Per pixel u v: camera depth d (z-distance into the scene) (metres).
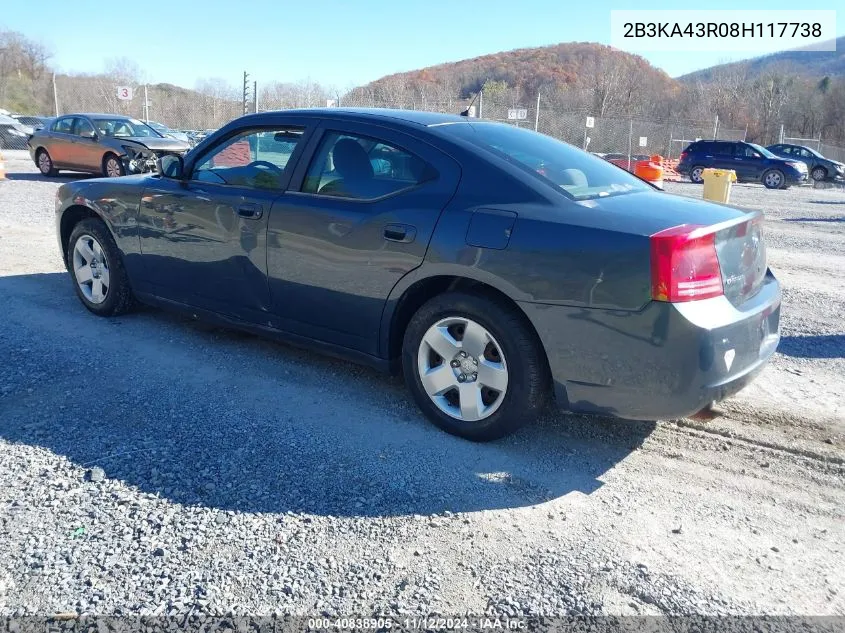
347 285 3.80
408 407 3.98
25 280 6.47
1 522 2.77
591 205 3.32
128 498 2.96
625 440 3.69
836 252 9.59
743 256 3.33
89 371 4.32
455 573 2.57
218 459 3.32
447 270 3.42
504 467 3.36
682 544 2.80
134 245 4.94
